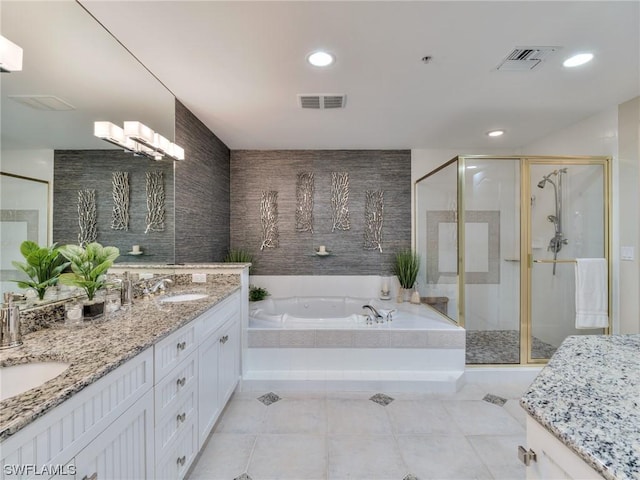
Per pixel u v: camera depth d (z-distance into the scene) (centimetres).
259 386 239
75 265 140
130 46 169
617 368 82
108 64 163
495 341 306
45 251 130
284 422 197
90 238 157
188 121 254
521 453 67
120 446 98
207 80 206
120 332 120
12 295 116
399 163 377
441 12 143
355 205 377
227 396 204
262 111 258
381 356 253
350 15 145
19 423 63
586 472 50
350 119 278
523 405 66
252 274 375
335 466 159
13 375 94
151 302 176
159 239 216
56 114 137
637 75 204
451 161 294
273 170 376
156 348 118
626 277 249
